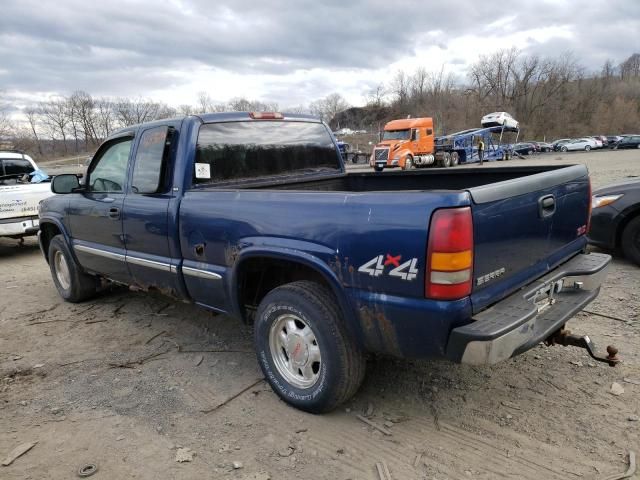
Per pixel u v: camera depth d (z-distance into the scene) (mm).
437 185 4410
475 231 2338
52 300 5672
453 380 3426
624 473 2451
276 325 3154
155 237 3857
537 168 3779
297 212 2867
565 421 2900
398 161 27828
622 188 5781
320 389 2928
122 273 4434
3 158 10492
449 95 87125
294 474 2551
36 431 3002
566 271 3152
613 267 5793
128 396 3387
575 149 55281
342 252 2646
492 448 2691
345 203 2648
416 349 2525
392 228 2430
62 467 2658
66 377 3703
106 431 2977
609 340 3896
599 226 5887
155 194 3838
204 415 3123
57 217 5184
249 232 3123
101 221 4449
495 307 2568
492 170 4039
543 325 2816
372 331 2645
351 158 39594
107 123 82000
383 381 3445
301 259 2832
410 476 2500
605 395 3148
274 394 3350
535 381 3359
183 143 3662
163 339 4367
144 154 3955
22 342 4422
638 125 83375
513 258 2688
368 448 2742
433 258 2299
